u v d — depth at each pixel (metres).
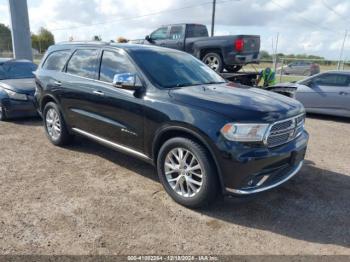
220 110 3.47
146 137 4.10
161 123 3.83
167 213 3.68
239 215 3.68
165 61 4.65
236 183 3.40
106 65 4.76
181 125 3.63
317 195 4.20
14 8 12.81
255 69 12.16
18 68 9.12
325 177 4.80
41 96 5.95
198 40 11.42
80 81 5.06
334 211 3.81
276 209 3.83
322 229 3.44
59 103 5.54
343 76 9.03
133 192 4.17
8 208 3.71
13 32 13.04
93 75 4.91
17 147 5.89
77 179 4.54
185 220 3.55
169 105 3.78
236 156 3.33
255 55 11.35
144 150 4.21
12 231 3.27
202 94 3.86
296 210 3.81
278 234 3.34
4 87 7.90
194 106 3.62
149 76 4.19
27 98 7.78
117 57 4.63
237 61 10.62
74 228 3.34
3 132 6.93
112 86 4.53
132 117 4.22
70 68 5.41
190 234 3.30
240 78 10.37
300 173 4.93
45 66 6.04
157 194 4.12
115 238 3.20
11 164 5.05
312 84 9.44
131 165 5.07
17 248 3.01
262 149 3.42
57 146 5.95
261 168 3.42
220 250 3.06
